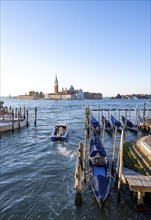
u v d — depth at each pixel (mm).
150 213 11570
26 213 11617
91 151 18859
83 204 12477
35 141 29281
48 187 14578
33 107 107125
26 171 17469
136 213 11609
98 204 12258
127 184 12508
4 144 27438
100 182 13188
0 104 54188
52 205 12406
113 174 16281
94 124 37562
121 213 11633
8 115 46781
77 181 12219
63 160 20453
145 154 17062
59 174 16875
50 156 21781
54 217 11336
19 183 15109
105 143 28109
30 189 14250
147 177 12555
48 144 27156
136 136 32938
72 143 27625
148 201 12203
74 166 18750
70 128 41156
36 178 16031
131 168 16109
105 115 66500
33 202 12672
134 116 64938
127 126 37781
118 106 115000
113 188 14195
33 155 22234
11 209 11922
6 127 34562
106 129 36719
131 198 12906
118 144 27422
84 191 13945
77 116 66875
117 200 12508
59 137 28172
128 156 18562
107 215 11484
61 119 58031
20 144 27438
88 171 17094
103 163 16734
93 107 107688
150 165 14812
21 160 20484
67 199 13086
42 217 11312
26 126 41844
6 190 14023
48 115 70062
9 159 20812
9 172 17188
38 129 40094
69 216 11422
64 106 119250
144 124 35625
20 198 13070
